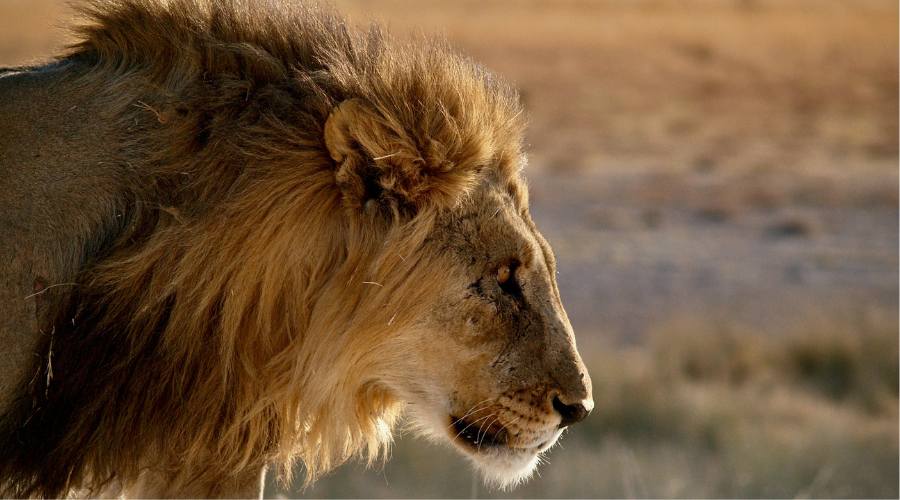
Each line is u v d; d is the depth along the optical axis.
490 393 9.23
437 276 9.08
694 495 20.28
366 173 8.91
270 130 8.86
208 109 8.97
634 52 152.00
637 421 24.64
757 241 46.34
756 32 179.38
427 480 20.45
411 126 8.91
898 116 101.38
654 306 36.22
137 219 8.80
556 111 99.56
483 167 9.26
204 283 8.80
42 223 8.66
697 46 159.62
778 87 124.06
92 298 8.77
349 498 19.62
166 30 9.15
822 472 21.09
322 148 8.88
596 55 146.50
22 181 8.68
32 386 8.77
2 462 8.86
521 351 9.26
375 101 8.90
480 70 9.86
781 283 39.44
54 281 8.69
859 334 30.69
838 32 180.88
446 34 10.27
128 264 8.74
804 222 48.53
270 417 9.28
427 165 8.92
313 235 8.91
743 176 64.56
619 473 20.92
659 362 28.94
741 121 96.88
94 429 8.96
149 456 9.18
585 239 45.88
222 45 9.09
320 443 9.66
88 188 8.77
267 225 8.79
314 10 9.61
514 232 9.27
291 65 9.21
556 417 9.38
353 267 8.95
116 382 8.88
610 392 25.42
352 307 8.98
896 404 27.23
